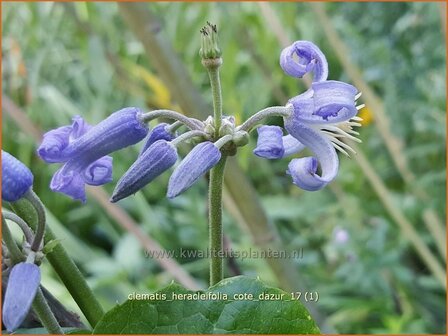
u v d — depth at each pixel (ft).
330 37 1.12
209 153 0.40
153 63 0.79
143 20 0.78
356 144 1.14
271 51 1.27
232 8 1.14
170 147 0.41
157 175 0.41
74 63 1.60
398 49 1.33
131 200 1.45
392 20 1.41
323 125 0.45
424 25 1.34
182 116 0.43
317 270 1.31
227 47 1.13
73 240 1.30
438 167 1.43
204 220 1.35
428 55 1.31
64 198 1.54
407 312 1.13
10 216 0.40
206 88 1.55
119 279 1.15
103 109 1.39
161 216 1.42
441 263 1.41
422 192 1.23
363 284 1.20
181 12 1.18
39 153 0.42
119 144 0.43
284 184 1.64
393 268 1.21
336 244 1.27
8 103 0.94
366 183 1.44
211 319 0.41
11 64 1.32
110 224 1.50
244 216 0.78
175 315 0.41
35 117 1.37
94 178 0.44
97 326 0.40
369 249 1.22
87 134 0.43
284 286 0.78
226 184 0.78
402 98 1.30
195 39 1.22
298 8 1.50
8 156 0.38
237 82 1.48
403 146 1.30
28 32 1.29
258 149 0.43
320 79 0.46
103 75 1.19
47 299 0.47
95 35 1.14
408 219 1.27
